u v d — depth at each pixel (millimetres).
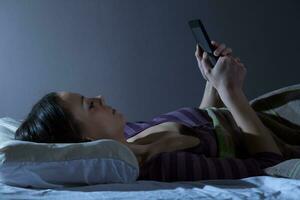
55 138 1114
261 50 2680
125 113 2658
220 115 1446
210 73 1368
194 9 2641
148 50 2641
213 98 1658
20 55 2572
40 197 899
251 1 2654
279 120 1526
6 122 1474
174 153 1140
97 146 978
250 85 2695
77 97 1189
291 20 2674
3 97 2588
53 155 956
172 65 2656
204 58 1392
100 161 966
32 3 2559
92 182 1006
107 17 2605
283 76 2680
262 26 2670
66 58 2602
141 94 2658
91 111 1188
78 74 2615
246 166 1116
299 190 911
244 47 2674
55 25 2580
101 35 2609
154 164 1122
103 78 2631
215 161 1120
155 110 2674
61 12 2578
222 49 1346
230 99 1311
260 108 1568
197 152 1255
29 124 1144
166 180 1102
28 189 960
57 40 2586
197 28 1343
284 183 963
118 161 975
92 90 2633
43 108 1149
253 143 1252
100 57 2619
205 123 1411
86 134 1165
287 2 2662
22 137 1129
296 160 1070
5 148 954
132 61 2639
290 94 1554
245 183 1023
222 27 2658
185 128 1357
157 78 2658
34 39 2574
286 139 1475
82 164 964
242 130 1291
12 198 886
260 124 1286
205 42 1338
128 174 1004
